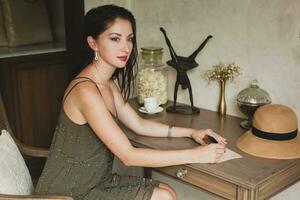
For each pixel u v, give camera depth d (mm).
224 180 1356
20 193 1499
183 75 1980
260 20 1775
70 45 2326
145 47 2248
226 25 1915
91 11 1505
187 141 1671
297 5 1632
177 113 2045
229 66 1926
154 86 2137
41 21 2479
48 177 1521
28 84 2250
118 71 1691
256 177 1319
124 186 1562
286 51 1713
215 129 1794
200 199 2252
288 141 1497
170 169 1565
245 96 1739
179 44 2162
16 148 1649
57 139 1523
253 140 1541
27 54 2199
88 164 1508
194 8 2037
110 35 1466
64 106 1496
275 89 1791
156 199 1517
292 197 1826
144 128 1743
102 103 1443
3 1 2301
